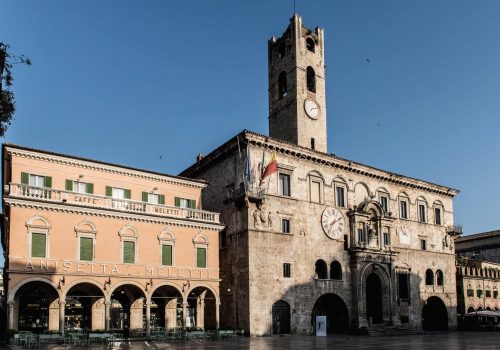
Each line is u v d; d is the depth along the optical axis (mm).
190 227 52594
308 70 72812
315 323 61562
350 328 63938
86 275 44719
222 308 58531
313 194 63875
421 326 72500
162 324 54719
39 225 43219
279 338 52781
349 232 66500
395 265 70812
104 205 47219
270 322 55844
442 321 78625
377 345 45781
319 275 63094
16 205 42438
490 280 101375
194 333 48750
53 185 47188
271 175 59688
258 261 56219
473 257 119688
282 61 73438
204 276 52531
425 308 80812
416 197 77688
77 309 51188
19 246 41938
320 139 70250
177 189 55969
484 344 48250
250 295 54719
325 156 64875
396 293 69625
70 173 48531
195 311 55969
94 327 49719
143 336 48688
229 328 56750
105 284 45656
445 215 81938
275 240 58281
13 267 41312
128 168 52000
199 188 57656
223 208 61094
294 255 59719
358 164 68750
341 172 67688
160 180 54781
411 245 74562
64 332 43000
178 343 45250
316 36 73938
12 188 42500
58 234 44156
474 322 79750
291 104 69812
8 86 20516
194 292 55688
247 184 56500
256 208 57500
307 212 62344
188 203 56562
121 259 47312
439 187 80562
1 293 72375
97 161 49812
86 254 45469
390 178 73062
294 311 58344
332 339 52500
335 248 64375
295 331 58000
